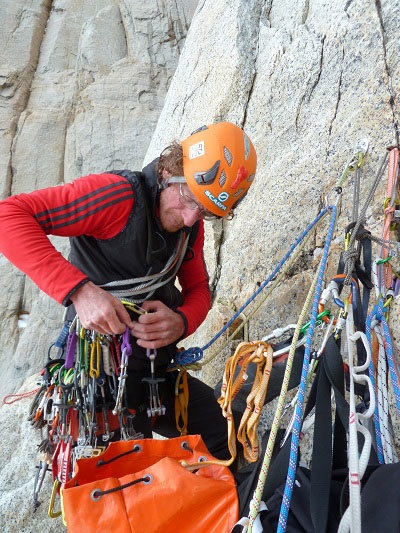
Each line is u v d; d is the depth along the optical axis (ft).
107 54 30.19
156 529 4.73
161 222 6.13
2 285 25.90
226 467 5.18
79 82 29.78
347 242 5.71
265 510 4.53
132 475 4.96
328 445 4.49
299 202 8.41
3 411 11.44
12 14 30.96
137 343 6.13
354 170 7.31
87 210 5.66
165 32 30.09
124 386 6.08
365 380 4.68
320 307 5.27
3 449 10.62
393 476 4.08
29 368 23.68
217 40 12.83
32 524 9.09
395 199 6.48
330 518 4.32
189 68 14.32
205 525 4.79
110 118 28.45
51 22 31.68
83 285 5.69
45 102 29.68
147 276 6.20
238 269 9.43
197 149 5.72
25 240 5.56
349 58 8.38
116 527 4.66
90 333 6.02
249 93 10.86
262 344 5.43
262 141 9.90
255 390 5.33
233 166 5.64
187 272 7.18
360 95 7.93
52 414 6.31
